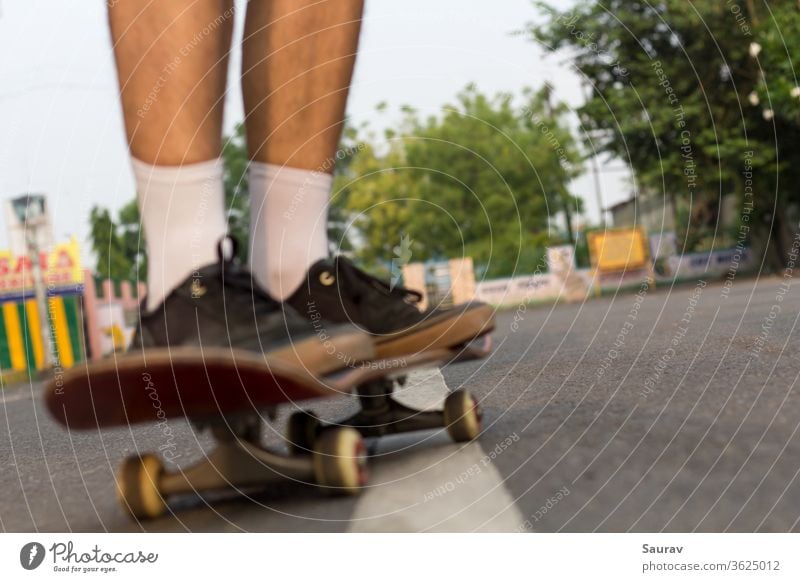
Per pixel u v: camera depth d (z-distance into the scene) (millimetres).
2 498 1753
